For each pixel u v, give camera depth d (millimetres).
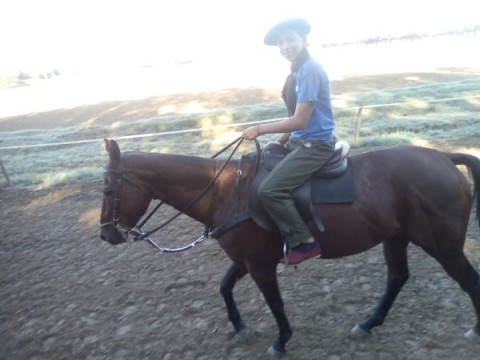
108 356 3533
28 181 8734
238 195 2869
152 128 12344
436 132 8844
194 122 12195
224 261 4762
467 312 3354
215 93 17047
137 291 4414
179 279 4523
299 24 2580
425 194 2748
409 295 3672
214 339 3510
